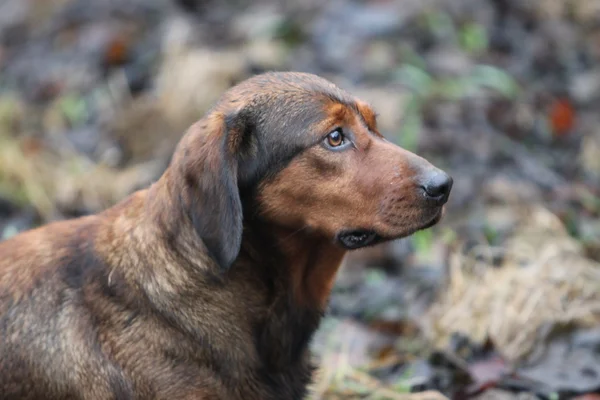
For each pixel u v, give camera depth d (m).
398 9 14.92
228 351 6.75
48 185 12.62
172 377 6.62
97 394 6.63
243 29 14.77
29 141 13.38
